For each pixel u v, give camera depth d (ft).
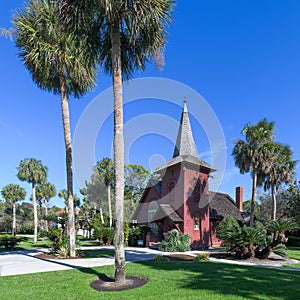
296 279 28.78
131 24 31.01
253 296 22.39
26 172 122.21
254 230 50.55
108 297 22.65
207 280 28.22
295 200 104.01
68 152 53.42
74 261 45.78
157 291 24.16
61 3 29.71
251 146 84.99
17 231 205.77
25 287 26.61
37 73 52.37
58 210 200.54
